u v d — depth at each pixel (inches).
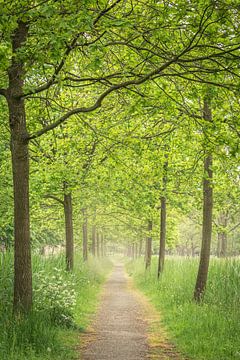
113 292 924.0
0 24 276.5
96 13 316.5
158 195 836.6
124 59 412.5
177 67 387.2
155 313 603.2
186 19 320.2
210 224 579.8
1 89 378.9
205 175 486.6
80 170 666.2
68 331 416.2
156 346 386.0
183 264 888.9
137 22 335.0
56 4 293.1
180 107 408.2
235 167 502.0
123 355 346.6
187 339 388.2
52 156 655.8
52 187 701.3
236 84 344.5
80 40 315.3
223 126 388.8
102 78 379.6
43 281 463.8
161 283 843.4
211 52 344.2
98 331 455.8
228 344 343.3
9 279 435.2
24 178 378.0
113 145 505.7
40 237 1255.5
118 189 820.0
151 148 532.4
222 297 534.6
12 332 324.5
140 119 537.6
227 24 309.1
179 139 519.8
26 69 318.7
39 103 457.1
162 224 958.4
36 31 302.0
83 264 1078.4
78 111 372.5
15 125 377.4
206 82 339.3
